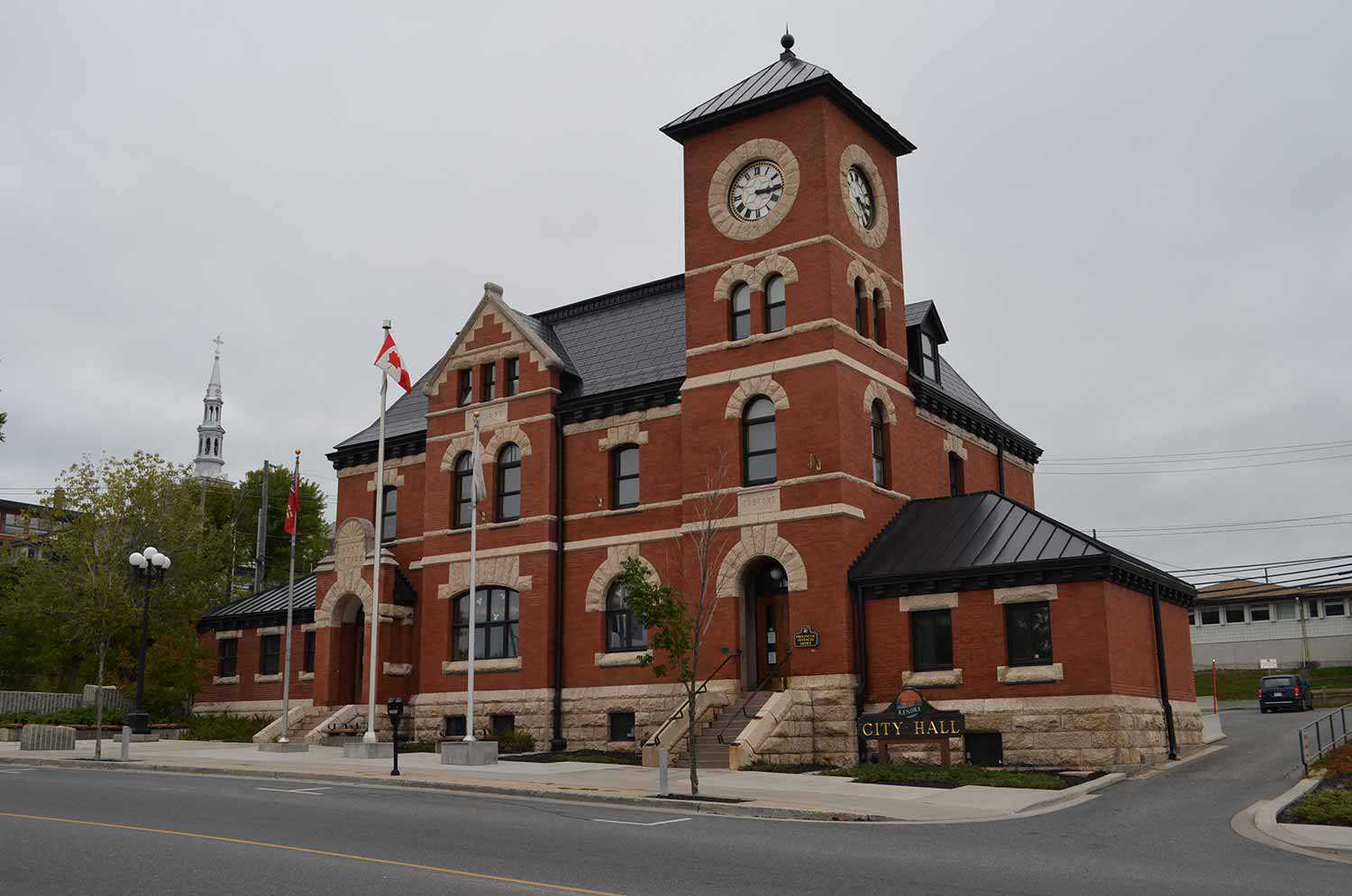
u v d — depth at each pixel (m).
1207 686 62.56
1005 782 23.20
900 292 35.12
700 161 34.12
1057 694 26.69
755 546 30.70
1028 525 29.27
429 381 38.38
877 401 32.69
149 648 44.84
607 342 37.78
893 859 14.46
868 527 30.91
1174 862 14.57
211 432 104.81
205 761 29.17
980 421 38.56
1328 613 68.06
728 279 32.81
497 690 34.69
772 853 14.81
